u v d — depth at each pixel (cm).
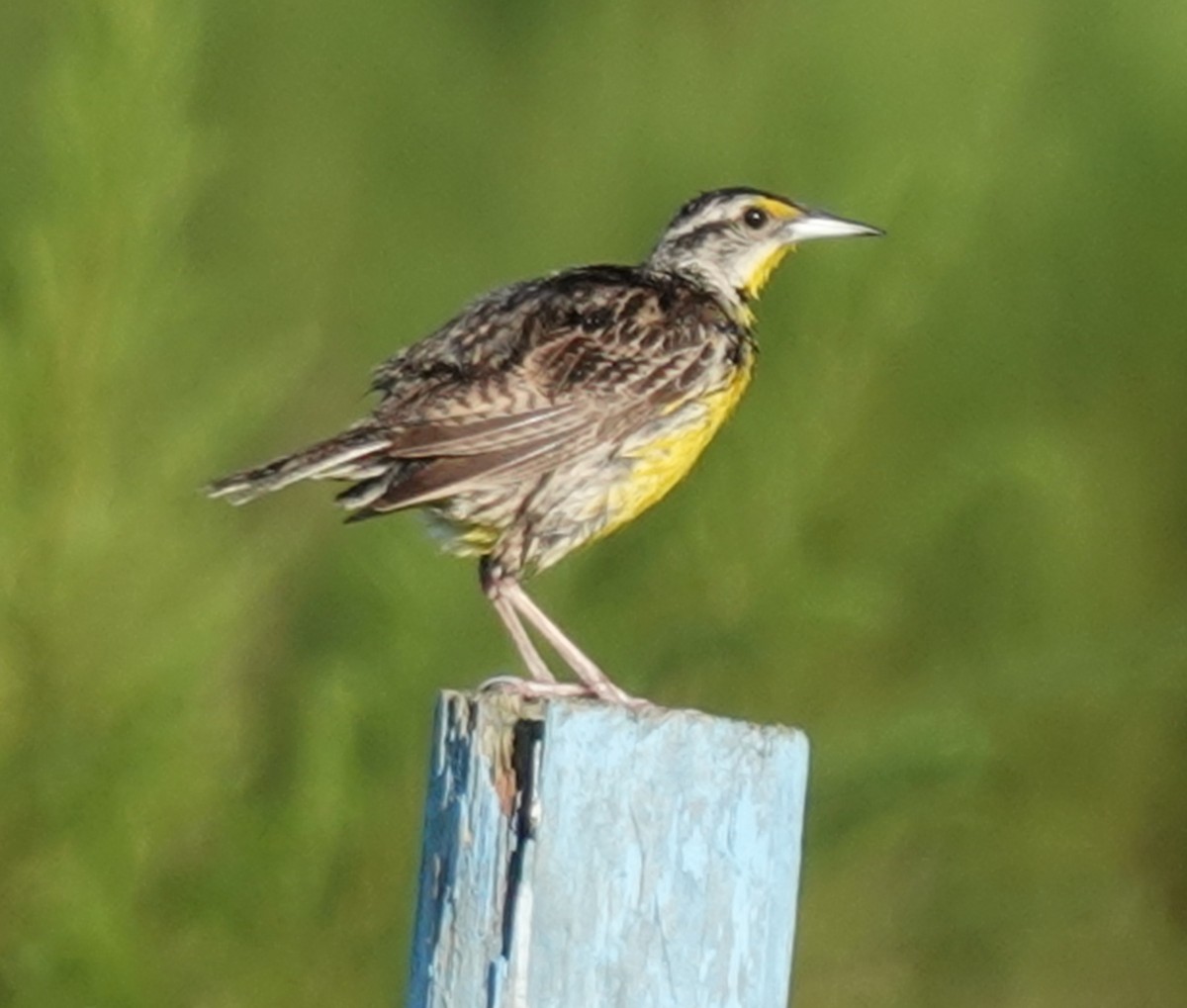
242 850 1117
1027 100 1441
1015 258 1423
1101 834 1373
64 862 1092
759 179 1377
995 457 1293
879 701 1227
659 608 1150
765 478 1157
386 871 1125
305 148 1507
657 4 1499
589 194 1441
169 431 1127
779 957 724
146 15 1118
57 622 1092
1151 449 1455
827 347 1180
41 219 1134
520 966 712
